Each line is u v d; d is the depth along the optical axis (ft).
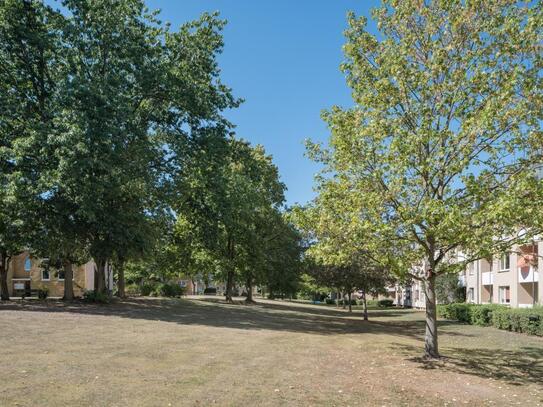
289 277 158.71
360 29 48.34
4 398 25.64
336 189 45.47
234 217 112.16
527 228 41.63
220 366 38.50
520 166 41.73
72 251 92.32
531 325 75.82
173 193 92.63
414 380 38.58
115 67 86.63
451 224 37.50
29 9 81.82
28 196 71.77
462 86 42.96
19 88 83.66
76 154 69.26
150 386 30.40
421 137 40.68
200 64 94.17
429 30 45.57
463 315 102.78
